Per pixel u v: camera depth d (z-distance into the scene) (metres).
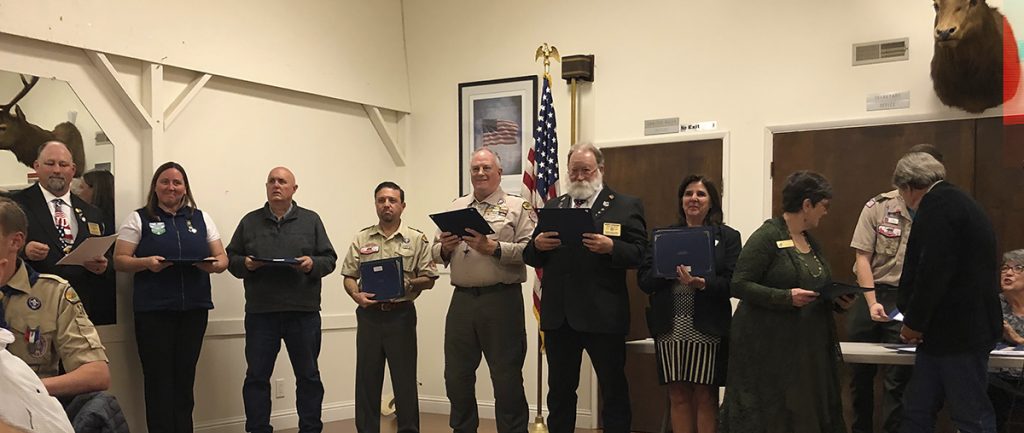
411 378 4.64
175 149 5.06
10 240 2.28
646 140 5.54
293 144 5.78
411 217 6.50
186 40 5.03
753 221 5.18
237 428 5.33
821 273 3.34
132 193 4.83
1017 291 3.73
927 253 3.06
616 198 3.92
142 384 4.79
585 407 5.69
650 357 5.47
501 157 6.09
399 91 6.50
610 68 5.71
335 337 6.03
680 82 5.46
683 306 3.72
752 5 5.25
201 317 4.66
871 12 4.89
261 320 4.73
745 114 5.24
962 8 4.23
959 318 3.06
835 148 4.95
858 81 4.91
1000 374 3.68
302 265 4.70
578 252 3.82
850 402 4.75
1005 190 4.46
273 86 5.59
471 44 6.29
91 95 4.65
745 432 3.27
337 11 6.02
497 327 4.09
